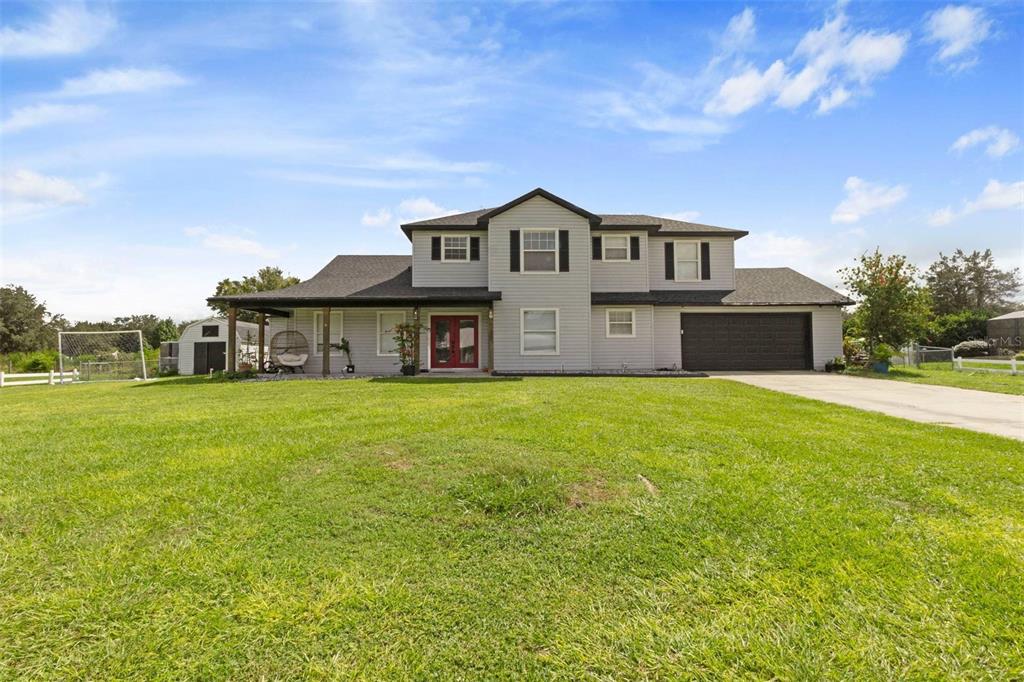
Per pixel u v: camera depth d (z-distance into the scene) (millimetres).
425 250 17922
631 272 18438
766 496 3768
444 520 3416
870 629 2279
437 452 4797
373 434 5652
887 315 17656
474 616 2424
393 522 3385
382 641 2246
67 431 6137
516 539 3176
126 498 3730
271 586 2646
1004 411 8242
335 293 17109
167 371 27625
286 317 20062
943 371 17922
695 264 19281
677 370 17391
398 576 2760
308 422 6574
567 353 16953
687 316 18469
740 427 6270
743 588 2629
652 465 4488
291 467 4422
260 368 17562
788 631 2277
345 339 17766
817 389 11727
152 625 2338
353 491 3867
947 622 2312
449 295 16406
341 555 2975
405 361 16047
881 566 2799
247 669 2076
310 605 2484
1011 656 2082
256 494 3822
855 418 7203
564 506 3625
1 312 35000
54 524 3336
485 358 17562
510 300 16969
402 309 17781
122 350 26359
